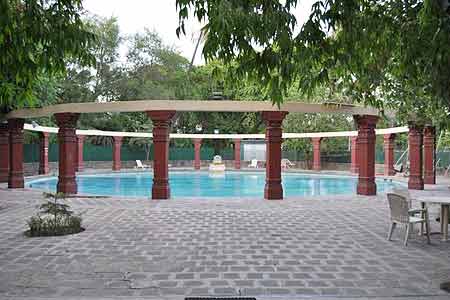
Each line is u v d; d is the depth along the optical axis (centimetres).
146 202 1195
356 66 518
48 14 435
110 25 3200
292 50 377
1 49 439
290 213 1015
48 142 2489
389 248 676
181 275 533
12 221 902
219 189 1938
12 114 1479
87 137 3262
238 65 423
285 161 3033
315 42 385
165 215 977
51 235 759
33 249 660
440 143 2067
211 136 2756
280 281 512
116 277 523
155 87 3091
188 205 1138
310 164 3062
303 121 2898
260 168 2955
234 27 352
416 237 755
